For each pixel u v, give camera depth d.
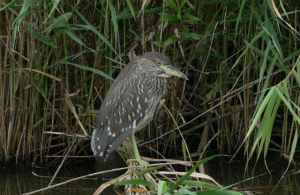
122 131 10.21
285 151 12.46
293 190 10.61
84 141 12.86
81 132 12.51
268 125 8.71
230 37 12.05
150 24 11.74
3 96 12.22
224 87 12.66
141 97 10.23
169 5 11.13
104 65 12.25
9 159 12.57
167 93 12.48
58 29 11.03
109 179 11.83
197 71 12.73
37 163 12.73
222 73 12.36
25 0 9.57
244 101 12.23
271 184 11.05
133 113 10.23
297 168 12.05
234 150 13.02
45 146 12.70
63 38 11.53
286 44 12.10
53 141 12.98
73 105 11.86
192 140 13.51
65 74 12.28
